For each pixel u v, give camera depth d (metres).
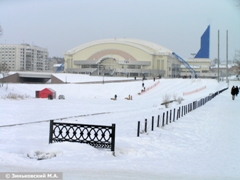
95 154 11.90
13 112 31.30
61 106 40.91
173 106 40.16
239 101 45.31
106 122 24.47
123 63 145.50
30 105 40.28
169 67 154.62
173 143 15.45
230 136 17.67
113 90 81.69
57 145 12.73
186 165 10.96
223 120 25.00
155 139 16.33
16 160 10.35
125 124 23.19
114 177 8.59
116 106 43.50
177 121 24.48
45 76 113.12
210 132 19.11
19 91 70.25
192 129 20.34
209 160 11.91
